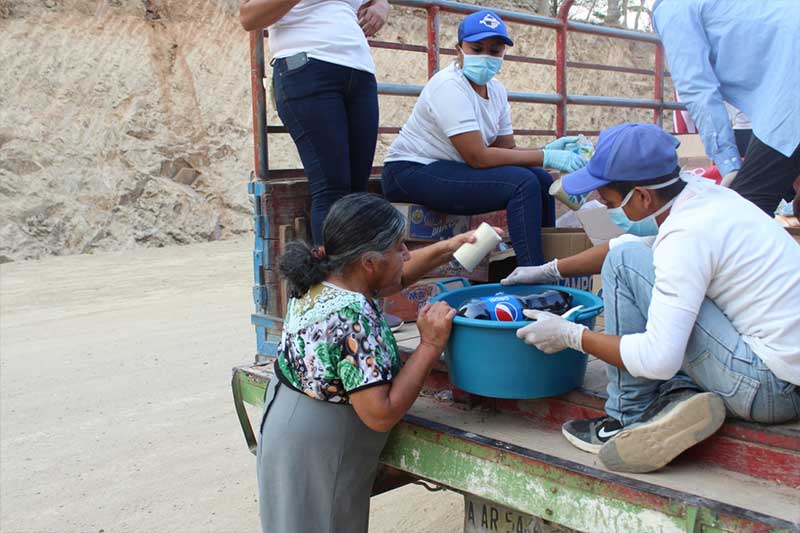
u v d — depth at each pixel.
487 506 2.48
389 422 2.25
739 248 1.98
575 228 3.46
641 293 2.14
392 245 2.37
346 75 3.20
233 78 13.63
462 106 3.45
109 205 11.88
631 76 16.02
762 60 3.01
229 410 5.05
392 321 3.19
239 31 13.91
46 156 11.69
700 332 2.05
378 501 3.96
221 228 12.74
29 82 11.99
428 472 2.41
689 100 3.16
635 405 2.18
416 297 3.36
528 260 3.28
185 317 7.55
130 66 12.79
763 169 2.99
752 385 1.97
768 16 2.96
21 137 11.62
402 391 2.26
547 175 3.64
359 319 2.27
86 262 10.70
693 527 1.82
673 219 2.04
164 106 12.86
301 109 3.16
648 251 2.15
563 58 5.40
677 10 3.15
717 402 1.99
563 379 2.35
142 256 11.17
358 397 2.25
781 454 1.99
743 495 1.94
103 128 12.27
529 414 2.50
